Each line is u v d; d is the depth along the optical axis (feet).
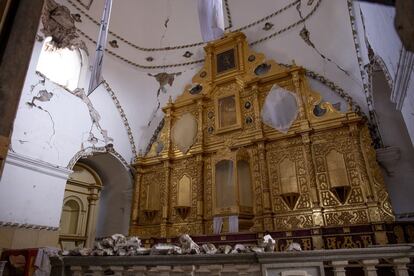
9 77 4.50
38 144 20.83
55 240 20.74
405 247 7.13
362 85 23.17
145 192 28.84
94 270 8.90
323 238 19.76
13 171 18.80
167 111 31.01
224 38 30.63
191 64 32.99
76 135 24.47
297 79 25.43
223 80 29.14
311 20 26.71
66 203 27.71
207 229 24.54
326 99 24.95
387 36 13.32
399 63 11.97
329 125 22.67
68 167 23.07
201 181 26.17
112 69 30.12
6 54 4.53
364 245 18.42
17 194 18.76
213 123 28.30
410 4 3.04
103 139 27.35
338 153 21.99
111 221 29.40
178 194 26.96
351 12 22.27
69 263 9.18
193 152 27.43
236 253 7.73
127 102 30.89
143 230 27.55
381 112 21.59
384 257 7.14
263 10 29.96
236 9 31.30
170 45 33.73
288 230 20.71
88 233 28.35
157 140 31.12
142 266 8.47
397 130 20.94
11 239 17.89
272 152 24.45
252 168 24.50
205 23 17.46
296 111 24.66
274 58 28.55
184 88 32.04
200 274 8.02
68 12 25.64
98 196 30.14
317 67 26.12
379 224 18.35
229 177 24.13
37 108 21.17
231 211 22.52
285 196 22.16
